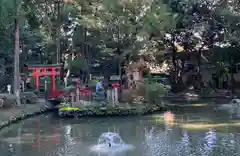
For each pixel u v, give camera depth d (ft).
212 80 120.06
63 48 109.19
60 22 100.78
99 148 40.98
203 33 107.34
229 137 45.21
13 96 71.46
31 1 82.43
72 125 58.75
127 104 72.23
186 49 116.16
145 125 56.85
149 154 37.76
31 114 69.92
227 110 72.74
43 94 89.04
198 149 39.29
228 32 101.19
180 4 102.06
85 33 95.35
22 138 47.75
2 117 59.72
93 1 84.02
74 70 98.99
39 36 101.04
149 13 78.59
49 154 38.65
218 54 110.83
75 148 41.29
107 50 83.56
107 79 97.45
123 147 41.22
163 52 95.71
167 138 45.80
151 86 76.02
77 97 73.26
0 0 67.51
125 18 77.41
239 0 97.30
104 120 63.82
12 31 82.02
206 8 102.83
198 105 83.66
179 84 116.47
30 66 86.84
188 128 52.65
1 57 92.02
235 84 116.06
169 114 69.31
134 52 79.41
